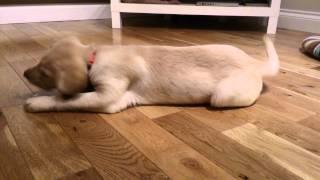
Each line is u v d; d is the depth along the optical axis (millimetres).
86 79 1012
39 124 972
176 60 1087
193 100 1106
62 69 969
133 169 762
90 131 940
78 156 811
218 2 2834
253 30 2840
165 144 880
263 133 953
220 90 1056
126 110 1088
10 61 1627
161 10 2783
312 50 1860
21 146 849
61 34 2443
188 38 2387
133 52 1083
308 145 893
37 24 2955
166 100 1113
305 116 1078
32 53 1801
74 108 1041
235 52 1161
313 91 1318
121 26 2871
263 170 773
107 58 1034
